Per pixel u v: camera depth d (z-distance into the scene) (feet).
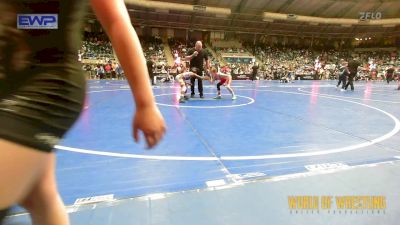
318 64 95.96
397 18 117.29
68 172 9.78
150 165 10.54
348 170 9.80
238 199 7.68
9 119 2.27
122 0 3.07
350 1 110.52
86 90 2.96
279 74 87.66
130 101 28.48
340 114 22.47
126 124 17.54
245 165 10.57
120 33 2.83
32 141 2.33
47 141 2.48
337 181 8.86
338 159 11.33
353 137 15.02
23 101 2.39
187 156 11.62
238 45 126.82
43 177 3.51
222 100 30.66
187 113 21.89
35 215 3.72
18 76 2.50
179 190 8.27
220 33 125.08
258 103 28.50
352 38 143.33
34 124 2.37
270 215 6.84
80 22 2.89
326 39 143.64
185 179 9.17
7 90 2.45
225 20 112.06
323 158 11.47
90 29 105.40
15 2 2.50
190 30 119.14
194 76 30.53
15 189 2.32
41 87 2.49
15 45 2.52
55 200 3.78
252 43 130.72
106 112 21.90
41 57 2.57
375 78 94.94
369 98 35.32
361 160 11.18
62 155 11.54
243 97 34.06
